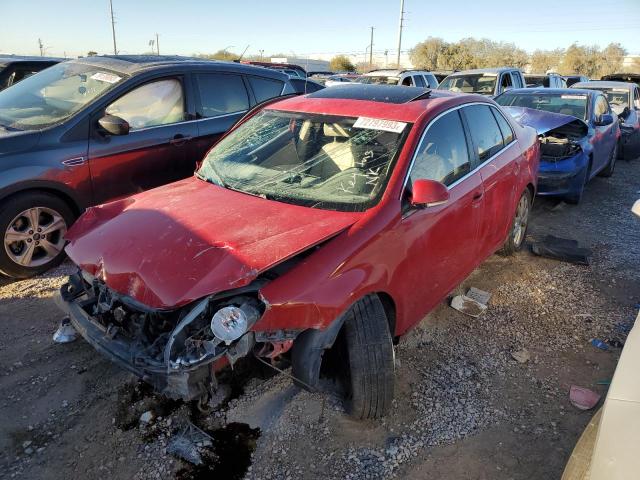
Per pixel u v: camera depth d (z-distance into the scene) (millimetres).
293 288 2418
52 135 4492
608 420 1899
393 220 2875
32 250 4488
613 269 5152
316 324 2449
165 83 5316
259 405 2980
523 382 3316
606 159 8789
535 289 4648
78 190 4637
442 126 3529
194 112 5531
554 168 6996
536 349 3697
